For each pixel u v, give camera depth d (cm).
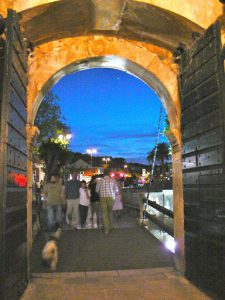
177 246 678
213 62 490
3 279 390
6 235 406
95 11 561
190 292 546
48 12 528
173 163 700
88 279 644
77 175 1262
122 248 900
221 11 515
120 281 628
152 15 557
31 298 539
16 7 495
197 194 553
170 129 679
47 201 1045
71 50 671
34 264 750
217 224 475
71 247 919
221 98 461
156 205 1037
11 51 436
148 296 549
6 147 412
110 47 680
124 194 2039
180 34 580
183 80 630
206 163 517
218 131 474
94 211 1403
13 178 459
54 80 709
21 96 527
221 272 463
